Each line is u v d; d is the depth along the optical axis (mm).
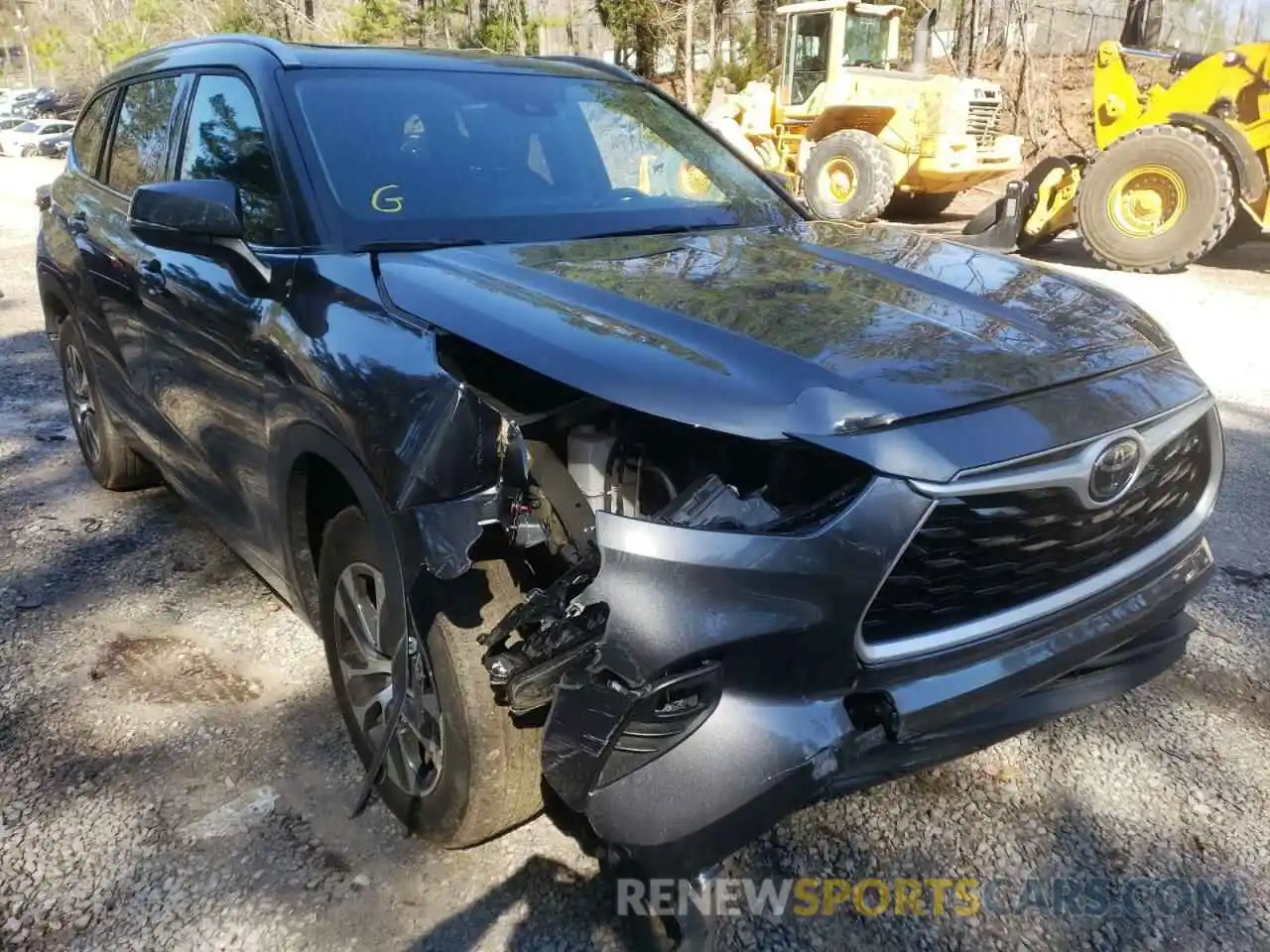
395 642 2381
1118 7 25297
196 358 3191
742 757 1984
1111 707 3148
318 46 3471
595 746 1979
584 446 2145
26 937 2297
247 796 2748
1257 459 5207
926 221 15562
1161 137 10211
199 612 3725
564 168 3369
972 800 2738
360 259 2689
